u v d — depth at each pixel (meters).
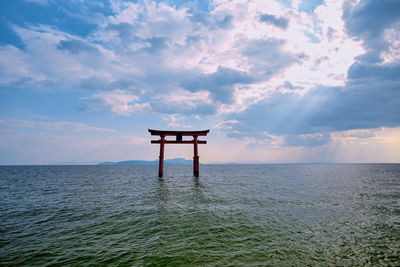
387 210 12.01
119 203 14.14
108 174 49.28
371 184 25.36
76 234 8.21
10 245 7.16
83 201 14.98
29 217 10.82
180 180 30.75
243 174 46.59
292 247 6.83
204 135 30.98
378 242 7.34
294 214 11.05
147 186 23.78
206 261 5.82
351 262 5.88
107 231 8.53
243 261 5.83
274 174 46.59
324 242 7.28
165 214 11.14
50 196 17.36
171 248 6.75
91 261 5.92
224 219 10.14
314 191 19.41
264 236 7.82
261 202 14.22
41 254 6.43
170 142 30.48
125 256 6.21
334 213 11.29
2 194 18.69
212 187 22.50
